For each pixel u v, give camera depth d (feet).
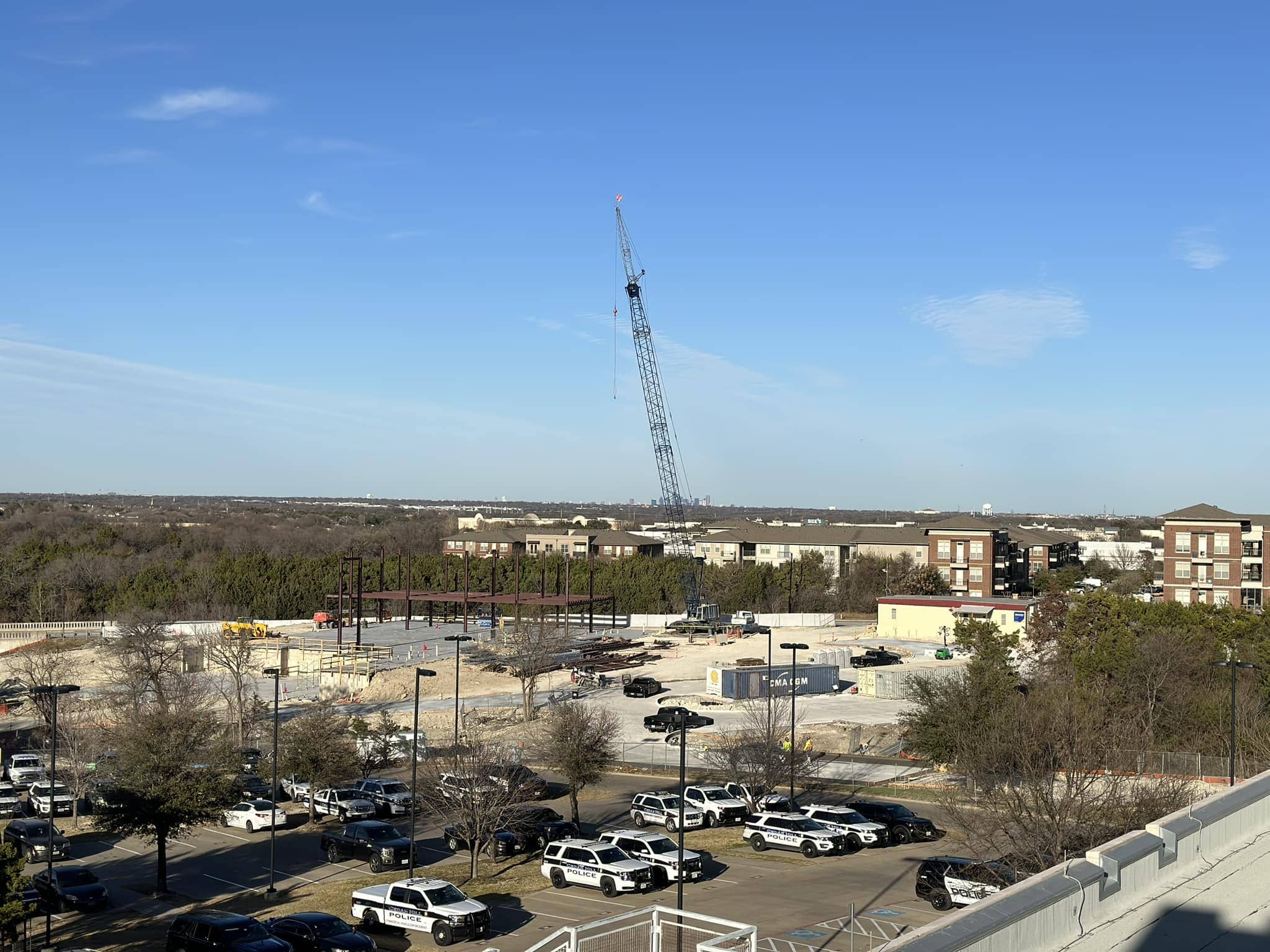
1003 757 137.80
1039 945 39.65
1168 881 47.21
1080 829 114.01
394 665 334.03
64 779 198.80
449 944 112.78
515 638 318.45
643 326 568.00
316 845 169.99
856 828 157.89
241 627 349.20
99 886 139.74
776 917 116.78
